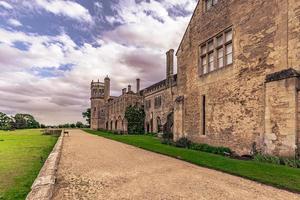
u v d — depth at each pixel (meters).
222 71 13.80
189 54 17.67
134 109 47.31
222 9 14.23
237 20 12.82
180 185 5.95
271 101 9.95
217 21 14.62
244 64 12.11
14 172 7.38
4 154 11.72
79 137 27.89
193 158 9.93
